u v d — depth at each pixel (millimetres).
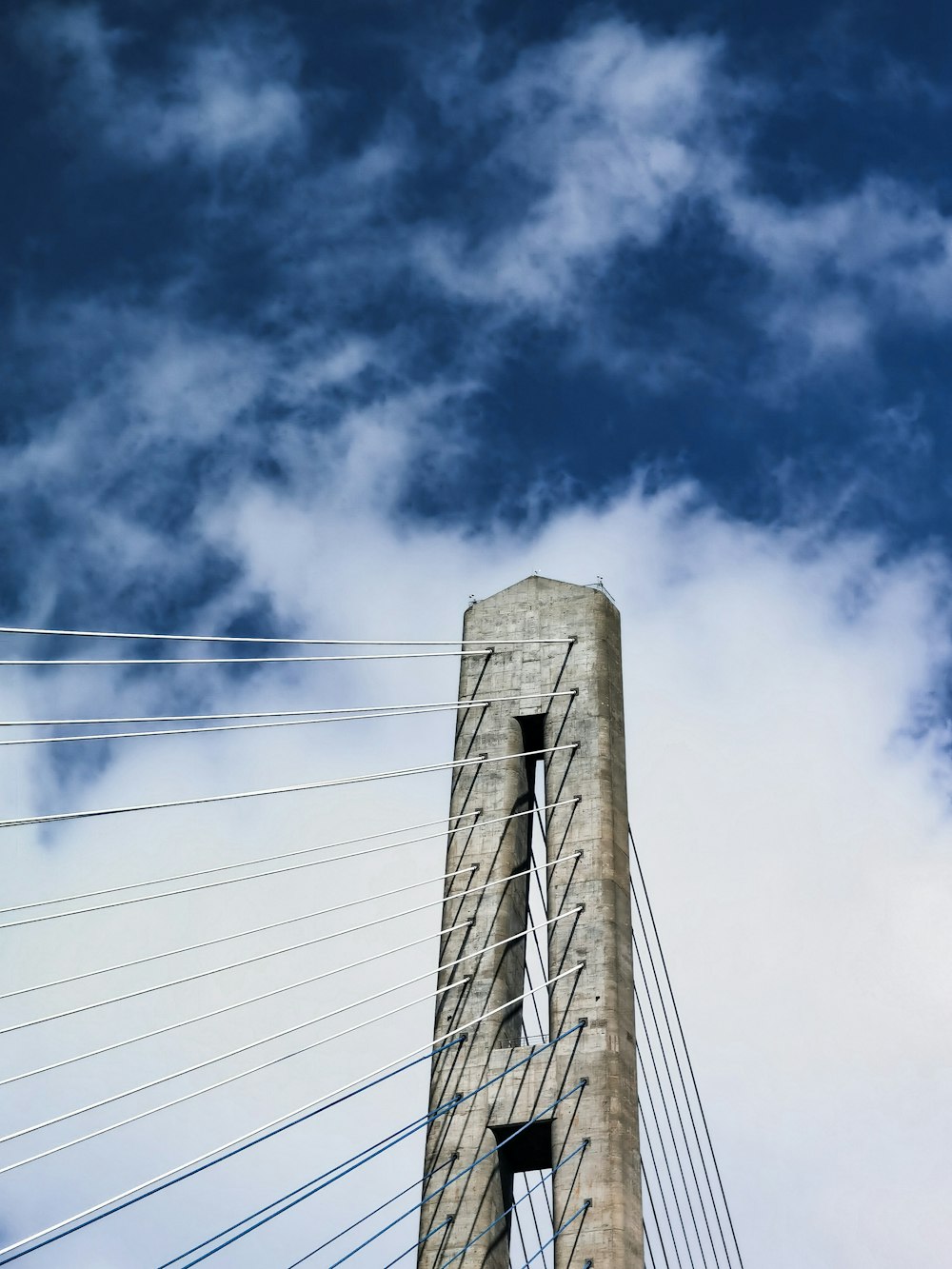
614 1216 47656
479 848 54781
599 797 54469
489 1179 49469
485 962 52906
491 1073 50938
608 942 52000
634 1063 50938
